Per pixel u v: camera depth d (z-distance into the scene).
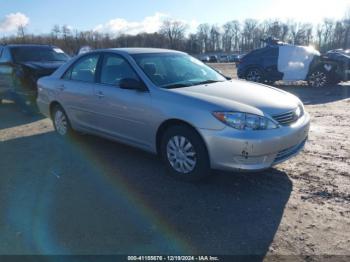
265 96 4.02
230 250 2.76
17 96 8.61
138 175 4.25
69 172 4.41
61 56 10.03
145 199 3.62
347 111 7.66
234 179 4.04
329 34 76.44
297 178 4.03
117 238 2.96
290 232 2.97
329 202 3.45
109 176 4.24
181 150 3.94
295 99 4.26
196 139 3.74
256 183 3.92
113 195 3.73
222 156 3.58
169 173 4.20
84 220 3.24
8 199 3.69
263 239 2.88
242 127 3.49
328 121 6.75
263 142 3.48
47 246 2.86
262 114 3.58
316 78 11.90
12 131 6.62
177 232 3.02
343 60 11.54
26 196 3.76
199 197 3.64
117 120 4.62
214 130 3.55
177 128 3.90
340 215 3.21
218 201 3.54
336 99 9.40
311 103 8.89
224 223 3.14
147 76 4.31
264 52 12.55
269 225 3.08
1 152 5.29
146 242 2.89
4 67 8.96
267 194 3.66
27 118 7.91
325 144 5.25
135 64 4.48
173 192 3.77
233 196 3.64
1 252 2.80
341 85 12.40
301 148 4.07
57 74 5.79
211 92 4.02
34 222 3.22
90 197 3.70
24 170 4.51
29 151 5.30
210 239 2.91
